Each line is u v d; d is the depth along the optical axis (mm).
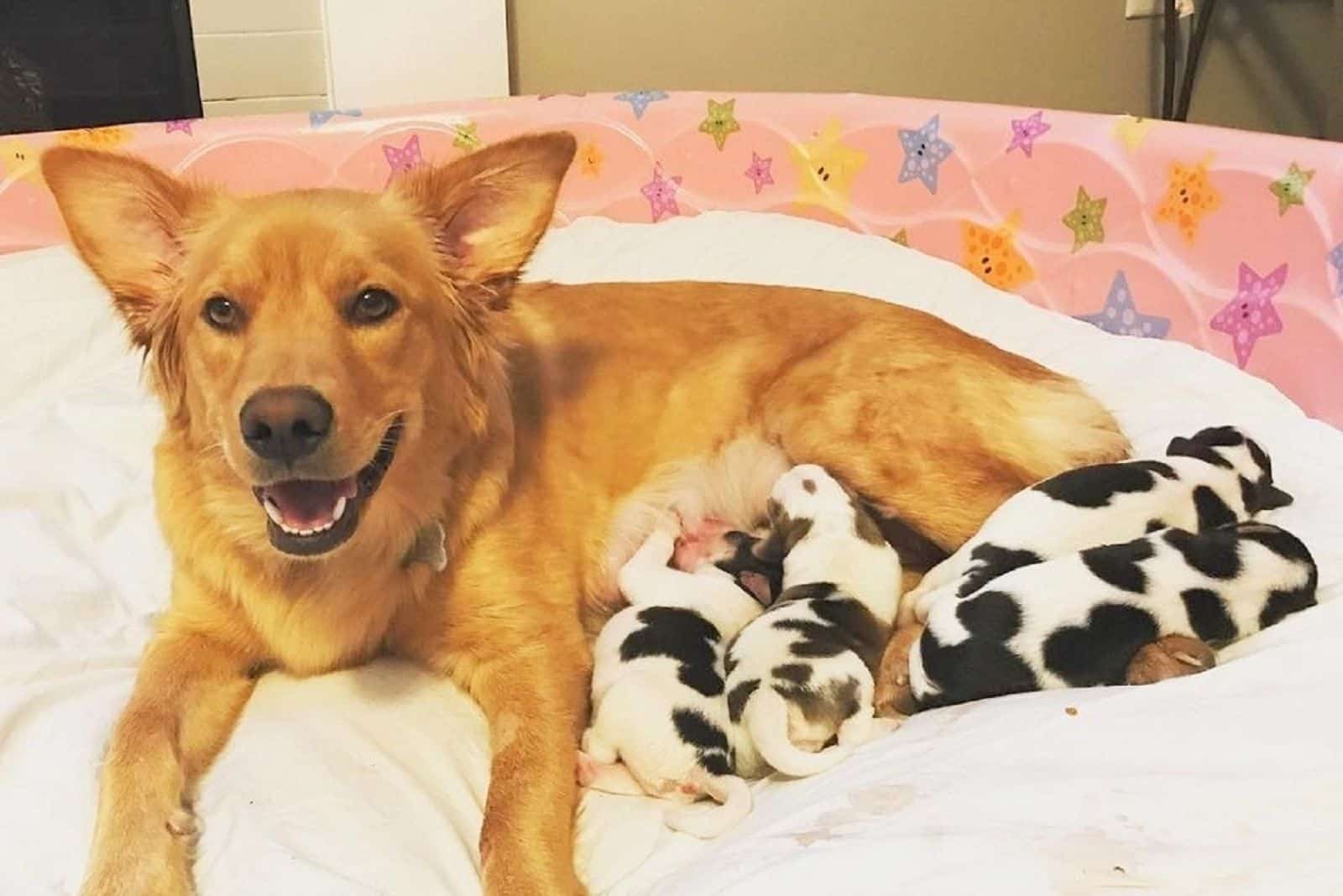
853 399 964
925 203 1305
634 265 1260
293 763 757
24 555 896
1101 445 969
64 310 1166
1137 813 634
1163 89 1711
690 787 769
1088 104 1771
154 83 1519
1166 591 775
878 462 953
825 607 840
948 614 784
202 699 809
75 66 1493
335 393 728
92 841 702
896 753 732
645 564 918
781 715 763
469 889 711
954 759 699
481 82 1460
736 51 1605
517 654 836
